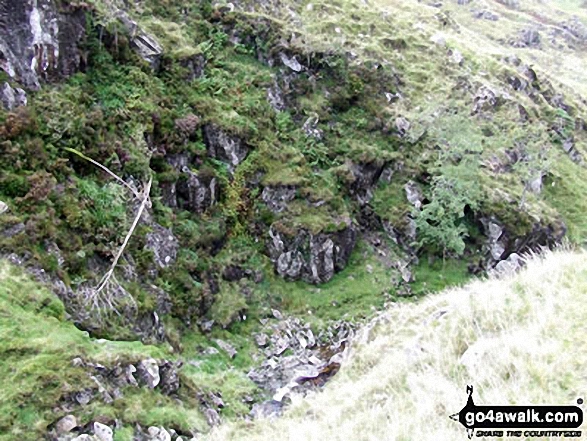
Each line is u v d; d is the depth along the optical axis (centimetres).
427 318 1241
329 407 1021
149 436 1112
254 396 1777
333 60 3488
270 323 2375
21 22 1962
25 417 978
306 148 3048
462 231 3105
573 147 4716
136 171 2133
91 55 2289
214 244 2472
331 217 2803
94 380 1129
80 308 1584
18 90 1872
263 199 2756
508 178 3669
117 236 1889
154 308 1888
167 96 2556
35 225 1605
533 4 13525
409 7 5888
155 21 2919
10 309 1270
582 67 10094
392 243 3097
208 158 2656
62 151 1888
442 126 3356
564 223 3641
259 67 3241
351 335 2245
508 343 865
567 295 966
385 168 3294
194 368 1862
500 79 4638
